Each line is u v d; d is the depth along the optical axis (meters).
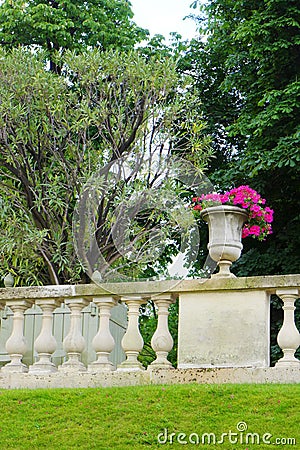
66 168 13.62
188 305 8.29
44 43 17.81
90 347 10.06
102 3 18.27
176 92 14.42
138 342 8.30
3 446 6.94
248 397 7.13
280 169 14.60
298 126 14.08
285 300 8.00
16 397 7.71
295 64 15.12
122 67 13.86
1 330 10.54
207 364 8.07
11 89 13.63
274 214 15.04
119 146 13.59
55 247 13.43
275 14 14.91
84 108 13.40
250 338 8.00
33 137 13.81
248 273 14.50
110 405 7.36
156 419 7.05
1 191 13.95
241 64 16.11
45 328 8.67
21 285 14.09
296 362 7.78
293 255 14.52
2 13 17.39
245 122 15.09
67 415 7.30
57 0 17.59
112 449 6.74
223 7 16.67
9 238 13.16
